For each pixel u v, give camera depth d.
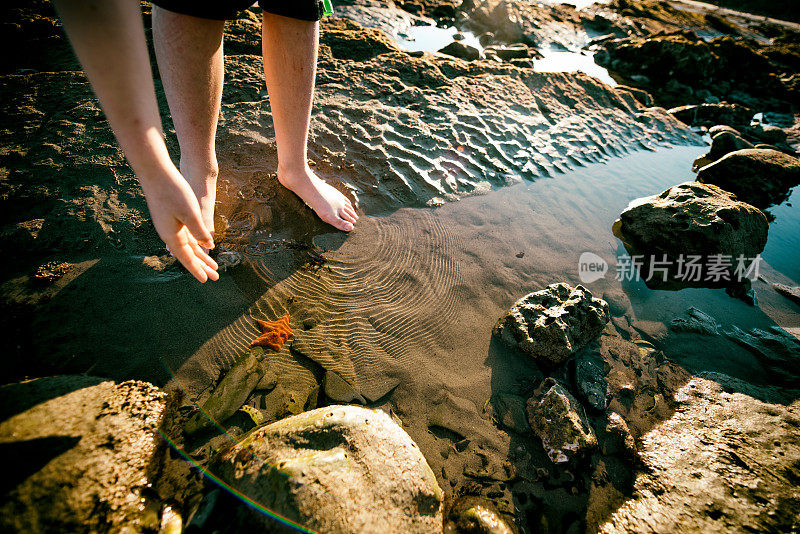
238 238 2.48
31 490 1.24
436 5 7.72
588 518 1.65
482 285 2.56
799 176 4.04
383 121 3.65
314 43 1.97
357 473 1.46
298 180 2.54
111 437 1.47
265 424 1.73
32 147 2.79
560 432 1.82
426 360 2.11
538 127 4.24
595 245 3.05
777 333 2.57
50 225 2.35
